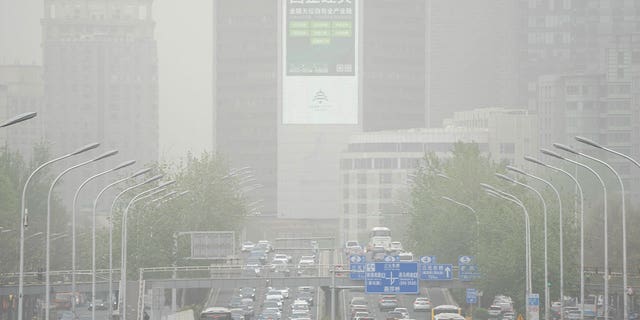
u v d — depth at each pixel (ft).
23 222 425.28
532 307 562.66
